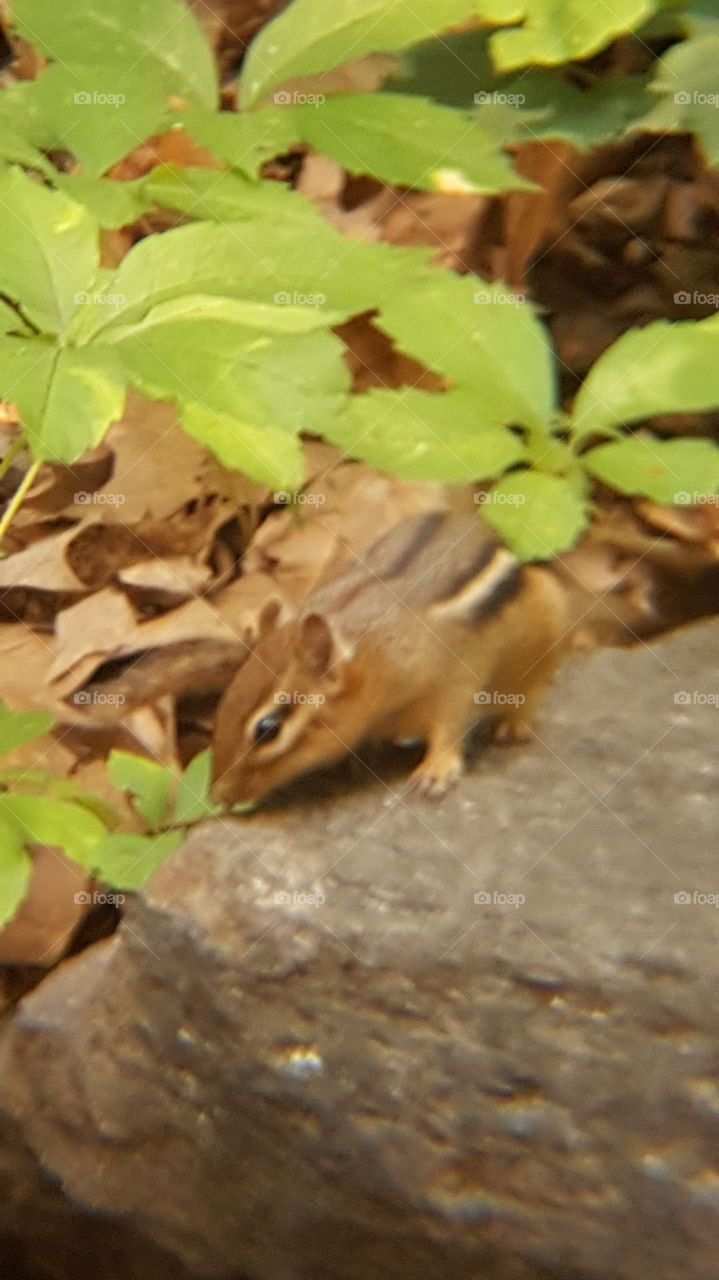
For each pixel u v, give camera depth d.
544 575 1.78
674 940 1.69
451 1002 1.69
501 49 1.74
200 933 1.72
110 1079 1.71
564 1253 1.65
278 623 1.80
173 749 1.81
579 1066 1.67
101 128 1.69
